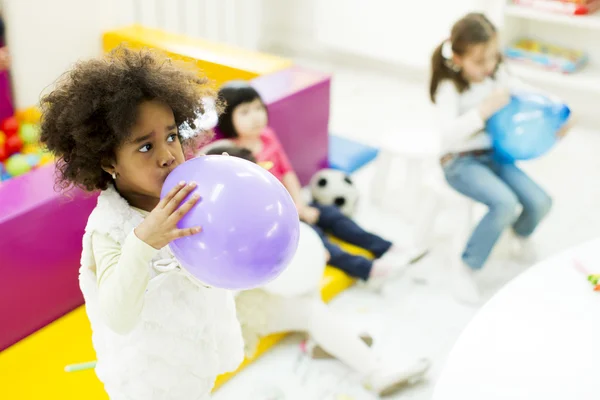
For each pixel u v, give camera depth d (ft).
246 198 2.81
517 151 6.12
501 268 6.96
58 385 4.92
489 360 3.30
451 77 6.36
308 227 5.87
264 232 2.80
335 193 7.26
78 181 3.15
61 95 2.97
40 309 5.45
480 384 3.16
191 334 3.39
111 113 2.87
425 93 11.45
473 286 6.46
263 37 13.39
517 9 10.12
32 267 5.27
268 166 6.31
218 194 2.80
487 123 6.22
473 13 6.32
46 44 8.66
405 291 6.56
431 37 11.14
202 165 2.93
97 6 9.04
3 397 4.81
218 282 2.91
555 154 9.36
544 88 10.55
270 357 5.73
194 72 3.32
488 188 6.32
